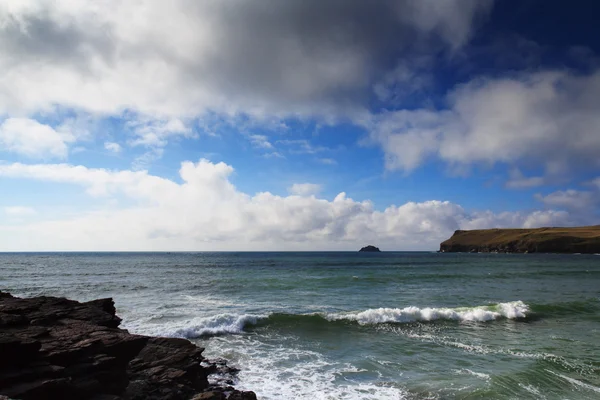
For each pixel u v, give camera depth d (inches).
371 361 561.3
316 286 1587.1
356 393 437.1
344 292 1389.0
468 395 426.3
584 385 455.2
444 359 567.5
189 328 744.3
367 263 4020.7
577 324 822.5
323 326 789.9
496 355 585.6
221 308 1023.0
